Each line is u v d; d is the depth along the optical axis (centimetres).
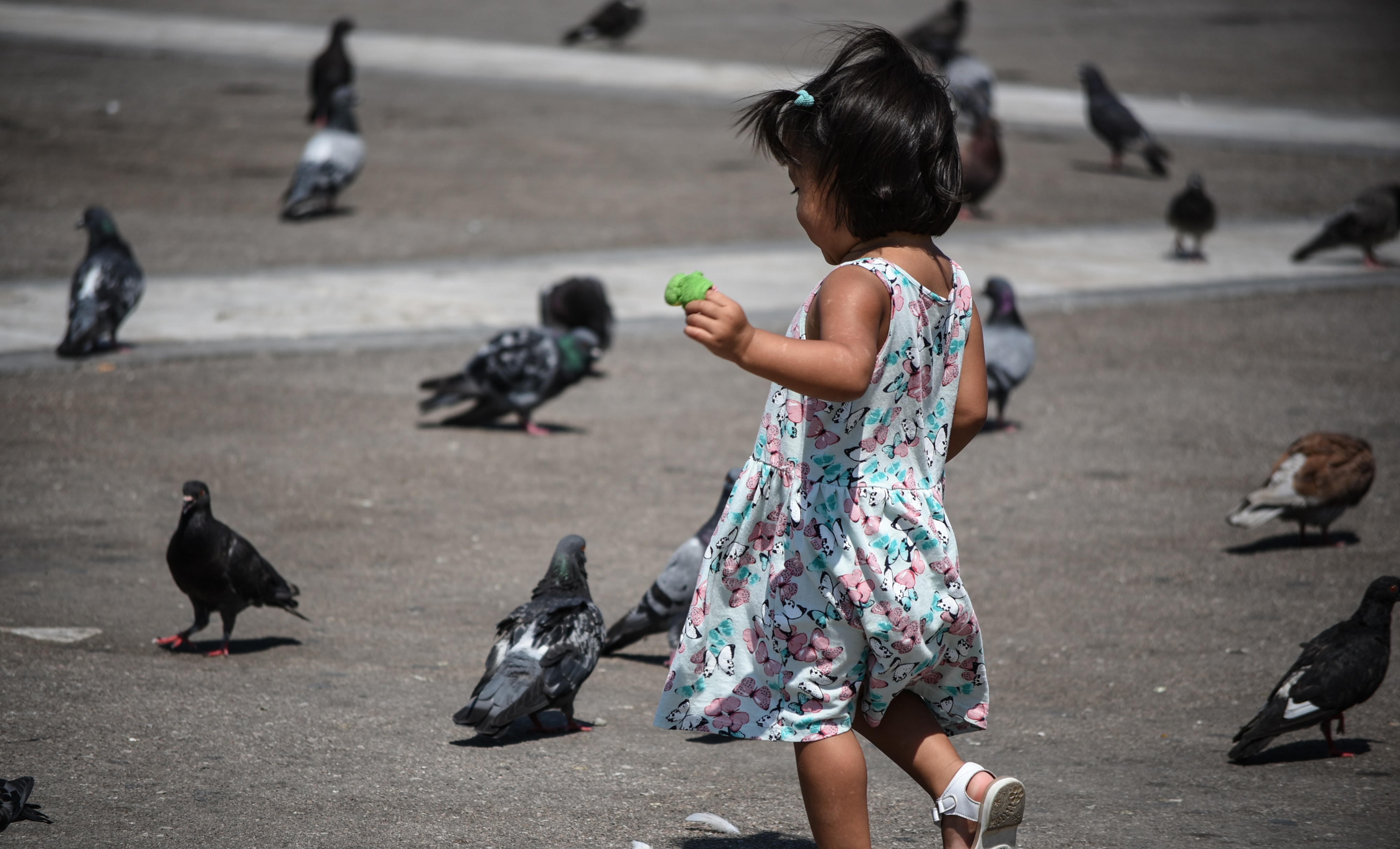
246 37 4816
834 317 392
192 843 494
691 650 425
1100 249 2311
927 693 435
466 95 3803
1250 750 605
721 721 421
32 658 710
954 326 428
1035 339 1717
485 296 1834
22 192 2408
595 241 2239
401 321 1691
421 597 859
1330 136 3512
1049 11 6800
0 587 831
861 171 404
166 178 2598
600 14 4962
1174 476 1181
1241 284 2034
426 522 1023
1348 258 2294
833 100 409
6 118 3066
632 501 1099
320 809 533
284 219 2330
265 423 1277
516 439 1287
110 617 792
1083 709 694
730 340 366
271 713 648
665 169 2906
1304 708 599
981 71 3512
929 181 408
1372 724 676
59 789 543
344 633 786
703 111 3694
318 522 1010
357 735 624
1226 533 1028
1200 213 2166
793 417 411
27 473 1087
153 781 557
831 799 407
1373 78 4800
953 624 411
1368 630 616
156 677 693
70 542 933
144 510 1012
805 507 407
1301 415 1377
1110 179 3034
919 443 420
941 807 405
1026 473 1193
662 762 611
